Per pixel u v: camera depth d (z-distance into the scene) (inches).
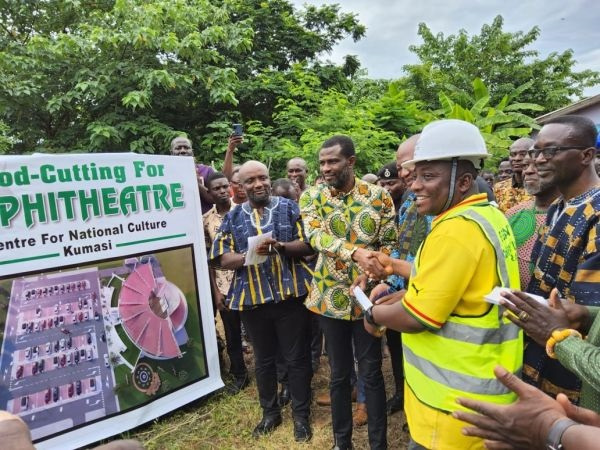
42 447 105.8
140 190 124.0
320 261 106.3
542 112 648.4
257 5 524.4
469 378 60.1
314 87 478.0
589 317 60.2
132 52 365.1
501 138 433.7
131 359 121.5
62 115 397.1
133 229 122.8
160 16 351.3
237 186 163.3
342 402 107.3
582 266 64.5
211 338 140.3
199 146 414.9
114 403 117.3
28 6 390.9
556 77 673.6
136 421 120.8
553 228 74.1
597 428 39.8
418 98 653.3
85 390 112.9
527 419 44.2
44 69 349.1
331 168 100.7
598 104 400.8
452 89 549.0
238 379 149.5
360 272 99.4
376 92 609.6
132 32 340.5
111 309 118.1
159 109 404.2
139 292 123.6
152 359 125.9
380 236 102.9
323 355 178.9
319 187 109.5
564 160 71.9
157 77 340.2
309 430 120.3
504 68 654.5
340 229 102.8
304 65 515.2
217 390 144.3
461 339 60.7
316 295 106.2
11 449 34.5
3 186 100.8
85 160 113.3
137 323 123.3
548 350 53.0
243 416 131.3
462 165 62.4
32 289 105.5
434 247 61.2
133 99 335.0
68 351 110.7
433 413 62.8
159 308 128.0
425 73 655.1
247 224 119.2
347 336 106.0
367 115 369.7
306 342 121.3
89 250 114.3
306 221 106.6
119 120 367.6
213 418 130.1
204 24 395.9
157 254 128.0
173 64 375.9
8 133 382.3
